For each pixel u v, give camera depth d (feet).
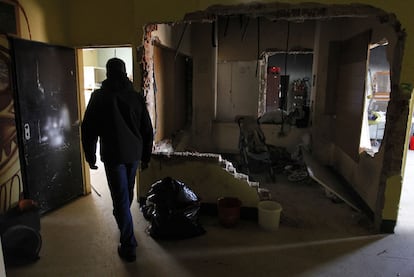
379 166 9.93
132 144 7.85
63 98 11.12
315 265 7.93
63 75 11.06
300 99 25.50
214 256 8.33
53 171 10.87
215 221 10.43
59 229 9.75
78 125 12.04
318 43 16.47
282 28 18.54
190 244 8.94
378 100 21.61
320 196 12.89
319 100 16.80
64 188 11.50
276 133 19.06
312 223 10.31
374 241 9.12
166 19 9.92
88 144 7.92
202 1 9.49
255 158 15.49
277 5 9.09
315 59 17.29
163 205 9.14
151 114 11.12
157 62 13.08
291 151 18.98
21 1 9.36
